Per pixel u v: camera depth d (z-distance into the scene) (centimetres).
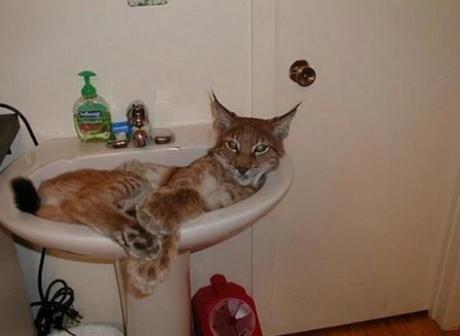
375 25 123
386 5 121
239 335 131
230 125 108
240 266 146
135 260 82
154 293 110
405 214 153
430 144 144
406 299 170
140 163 110
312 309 163
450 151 146
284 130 111
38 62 109
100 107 112
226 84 120
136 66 114
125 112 118
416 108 137
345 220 150
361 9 121
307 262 154
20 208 88
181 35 113
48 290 137
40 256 133
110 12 107
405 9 123
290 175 103
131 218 84
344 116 133
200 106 121
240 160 104
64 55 109
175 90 118
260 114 125
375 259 159
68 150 111
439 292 166
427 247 161
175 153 113
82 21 107
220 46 116
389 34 125
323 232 150
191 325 130
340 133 135
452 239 156
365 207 149
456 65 134
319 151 137
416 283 167
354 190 145
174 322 117
